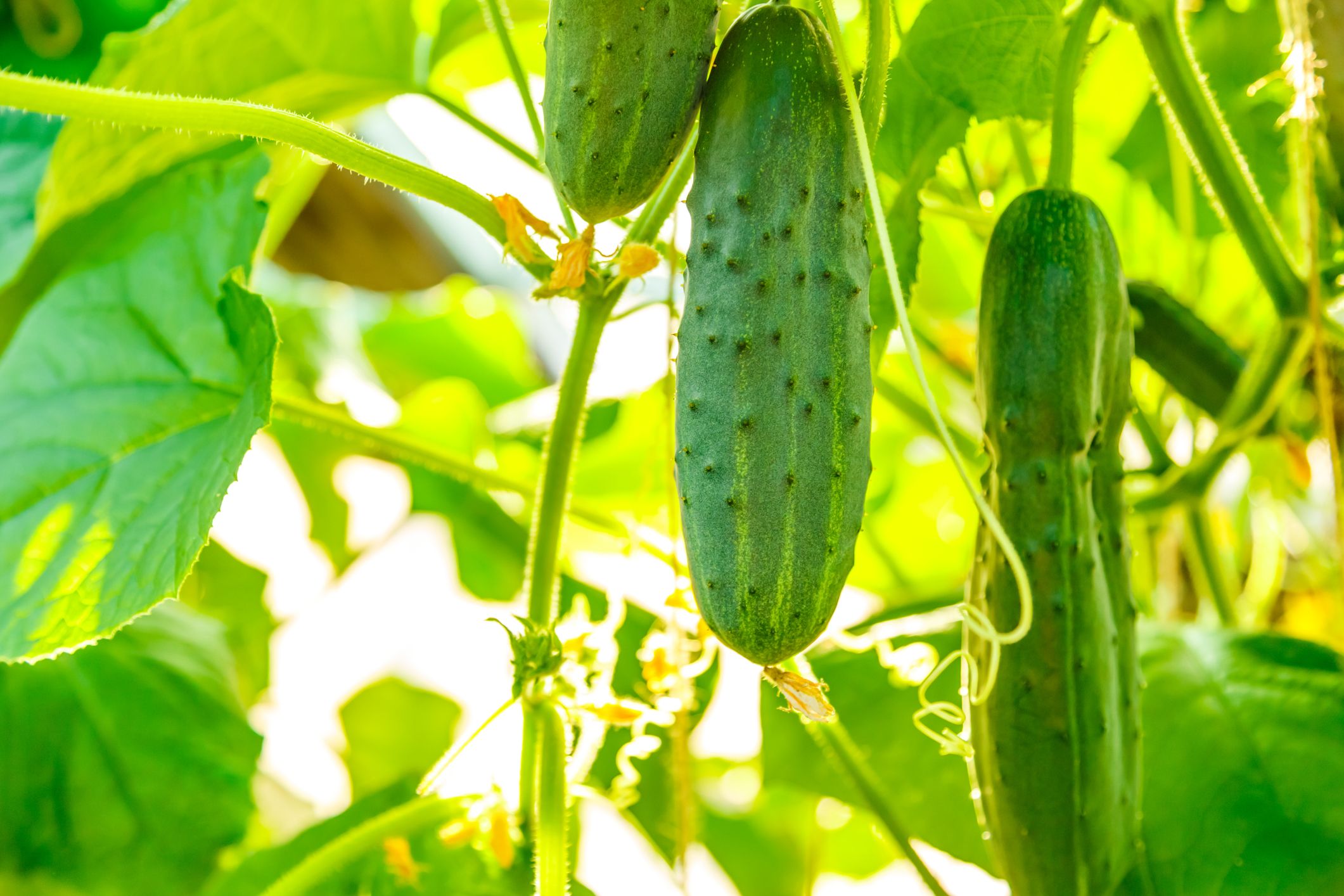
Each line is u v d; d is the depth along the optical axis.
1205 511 0.86
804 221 0.66
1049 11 0.75
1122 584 0.71
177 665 0.90
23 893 0.86
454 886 0.80
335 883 0.81
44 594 0.78
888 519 1.16
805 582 0.65
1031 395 0.70
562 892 0.74
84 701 0.88
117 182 0.87
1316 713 0.78
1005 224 0.71
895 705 0.84
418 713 1.15
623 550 0.83
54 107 0.71
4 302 0.93
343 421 0.85
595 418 1.06
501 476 0.86
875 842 1.10
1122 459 0.72
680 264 0.79
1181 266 0.96
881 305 0.77
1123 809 0.71
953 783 0.83
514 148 0.89
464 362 1.29
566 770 0.75
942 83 0.77
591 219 0.68
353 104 0.91
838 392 0.66
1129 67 0.91
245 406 0.78
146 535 0.78
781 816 1.08
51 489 0.81
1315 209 0.74
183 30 0.83
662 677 0.78
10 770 0.86
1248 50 0.89
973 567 0.72
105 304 0.84
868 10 0.70
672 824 0.90
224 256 0.83
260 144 0.89
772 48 0.67
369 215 1.27
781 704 0.85
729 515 0.65
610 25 0.66
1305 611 0.94
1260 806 0.77
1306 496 0.91
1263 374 0.79
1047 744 0.70
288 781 1.23
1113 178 0.98
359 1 0.86
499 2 0.79
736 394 0.65
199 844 0.87
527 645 0.74
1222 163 0.76
